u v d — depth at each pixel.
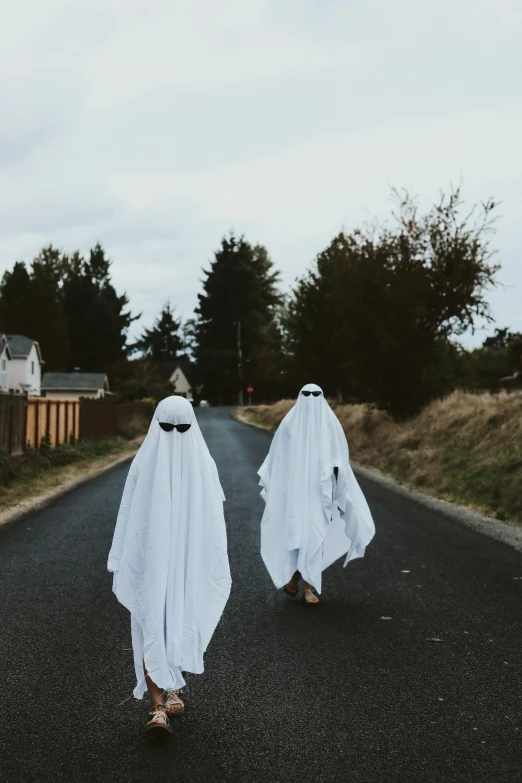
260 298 99.06
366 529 7.00
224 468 18.72
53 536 9.77
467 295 24.17
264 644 5.39
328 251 26.73
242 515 11.49
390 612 6.23
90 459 21.92
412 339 24.56
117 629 5.75
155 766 3.53
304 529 6.60
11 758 3.62
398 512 11.80
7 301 80.38
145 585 3.88
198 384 97.50
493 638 5.50
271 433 36.38
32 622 5.93
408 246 24.58
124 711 4.20
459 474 14.92
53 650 5.25
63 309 95.00
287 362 50.44
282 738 3.84
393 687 4.53
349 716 4.11
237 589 7.07
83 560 8.30
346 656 5.11
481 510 11.91
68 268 102.06
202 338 99.75
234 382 94.38
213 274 99.25
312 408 6.91
